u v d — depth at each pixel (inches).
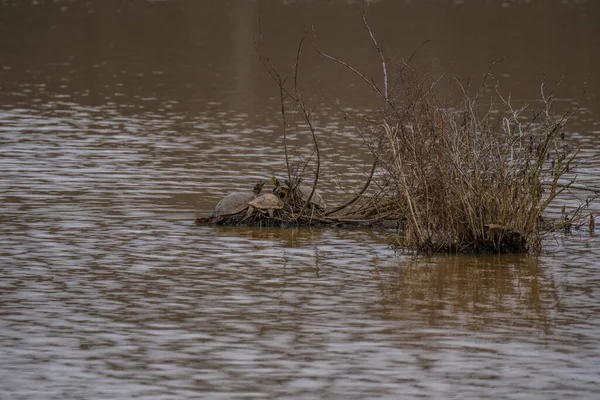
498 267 1017.5
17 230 1138.0
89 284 931.3
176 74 2842.0
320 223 1215.6
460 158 1088.8
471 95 2390.5
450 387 689.6
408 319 838.5
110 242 1095.0
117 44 3543.3
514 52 3363.7
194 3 5034.5
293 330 807.7
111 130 1926.7
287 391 681.0
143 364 729.6
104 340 779.4
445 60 3080.7
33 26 4003.4
